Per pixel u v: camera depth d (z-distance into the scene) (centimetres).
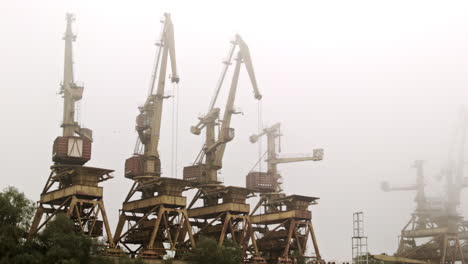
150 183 15012
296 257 16400
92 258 12306
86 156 14175
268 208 18512
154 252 14025
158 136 15512
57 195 14050
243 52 17038
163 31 15900
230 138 16575
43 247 12231
